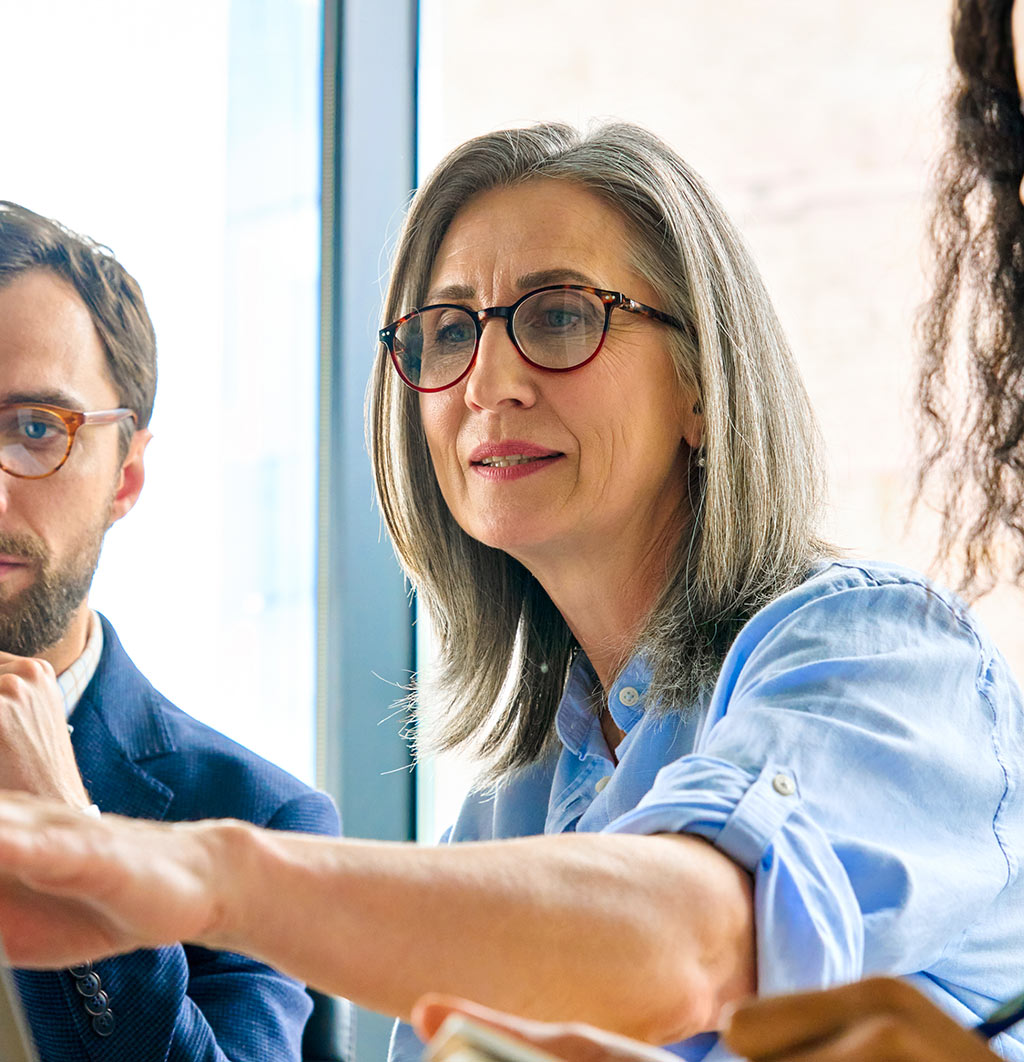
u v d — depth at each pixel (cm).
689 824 66
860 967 68
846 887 69
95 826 44
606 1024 54
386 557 268
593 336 106
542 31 306
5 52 244
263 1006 137
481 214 114
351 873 50
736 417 108
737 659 90
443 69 307
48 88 247
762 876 64
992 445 71
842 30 295
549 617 123
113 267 159
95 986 124
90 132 249
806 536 112
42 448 149
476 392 108
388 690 265
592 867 57
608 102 304
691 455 112
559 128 117
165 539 249
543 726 122
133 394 160
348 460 266
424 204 118
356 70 281
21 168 242
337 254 272
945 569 75
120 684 149
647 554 111
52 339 152
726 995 61
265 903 48
